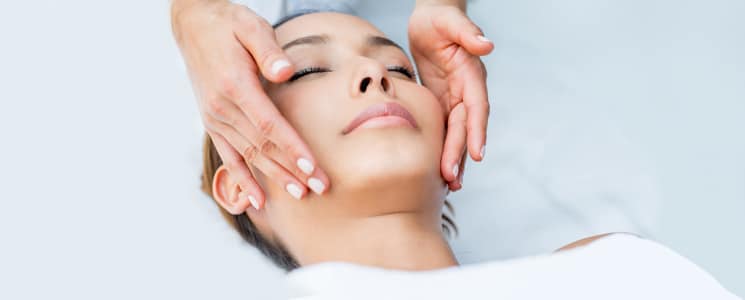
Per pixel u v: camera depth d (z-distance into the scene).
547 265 1.04
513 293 0.99
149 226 1.46
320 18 1.33
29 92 1.56
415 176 1.13
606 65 1.71
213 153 1.44
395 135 1.13
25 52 1.58
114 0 1.63
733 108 1.62
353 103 1.14
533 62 1.72
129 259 1.43
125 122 1.55
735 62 1.67
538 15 1.76
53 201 1.48
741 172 1.55
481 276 1.02
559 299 0.99
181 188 1.50
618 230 1.54
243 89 1.08
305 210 1.18
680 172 1.56
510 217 1.58
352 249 1.17
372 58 1.29
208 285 1.38
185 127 1.56
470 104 1.34
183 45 1.22
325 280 1.06
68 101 1.56
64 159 1.52
